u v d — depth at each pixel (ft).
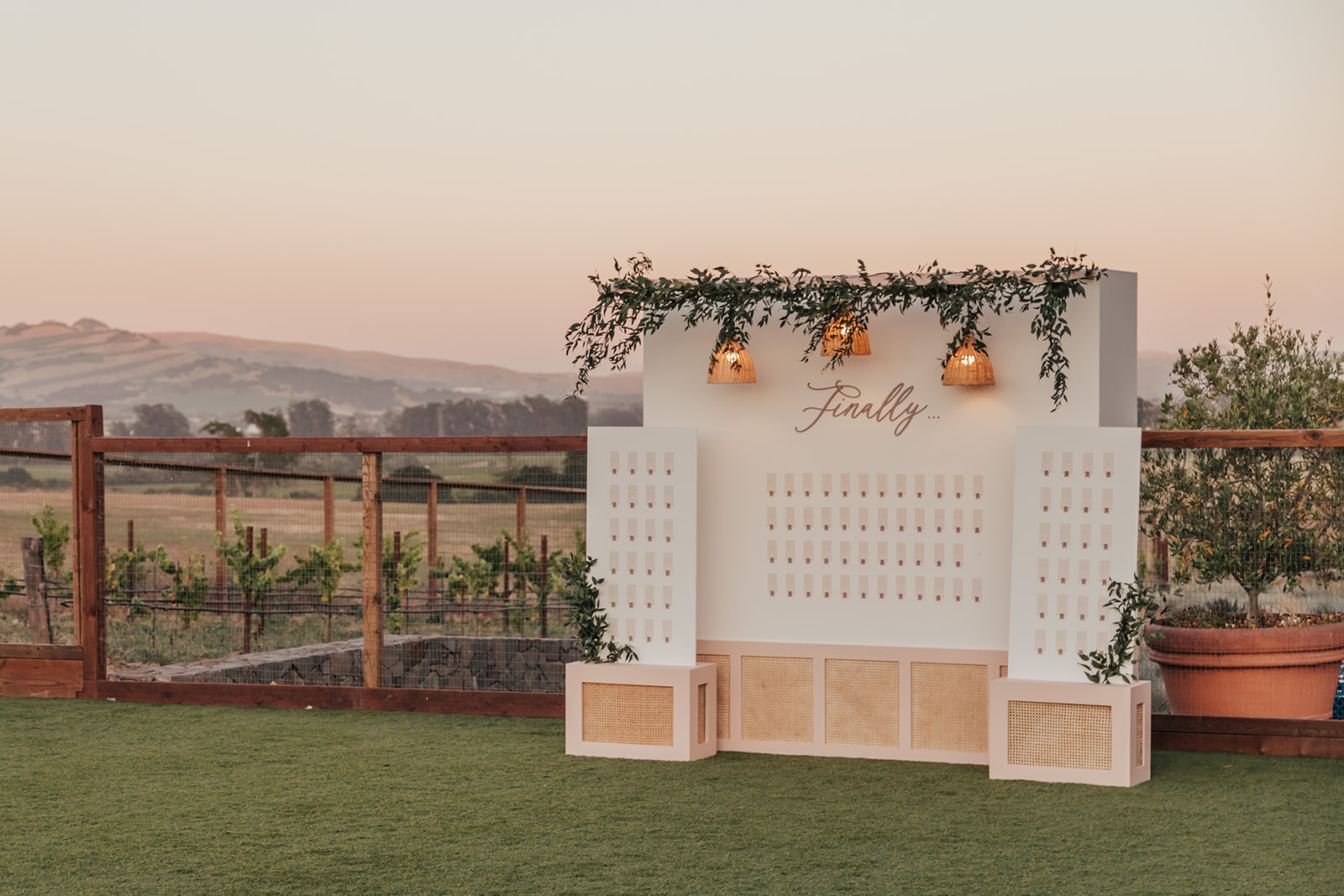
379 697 29.43
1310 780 21.86
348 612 33.65
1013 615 22.61
